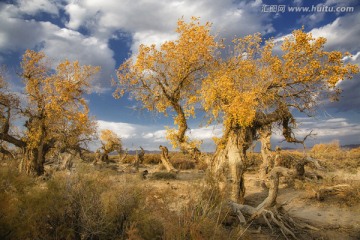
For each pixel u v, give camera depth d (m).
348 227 10.88
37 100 25.94
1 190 5.71
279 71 13.17
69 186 6.53
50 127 26.62
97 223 6.18
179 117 16.61
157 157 49.19
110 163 45.03
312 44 12.94
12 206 5.37
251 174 28.69
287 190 19.31
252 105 13.01
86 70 27.36
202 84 15.94
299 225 10.67
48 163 34.72
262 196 17.55
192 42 16.45
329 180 19.56
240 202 13.39
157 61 17.20
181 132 16.50
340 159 30.94
